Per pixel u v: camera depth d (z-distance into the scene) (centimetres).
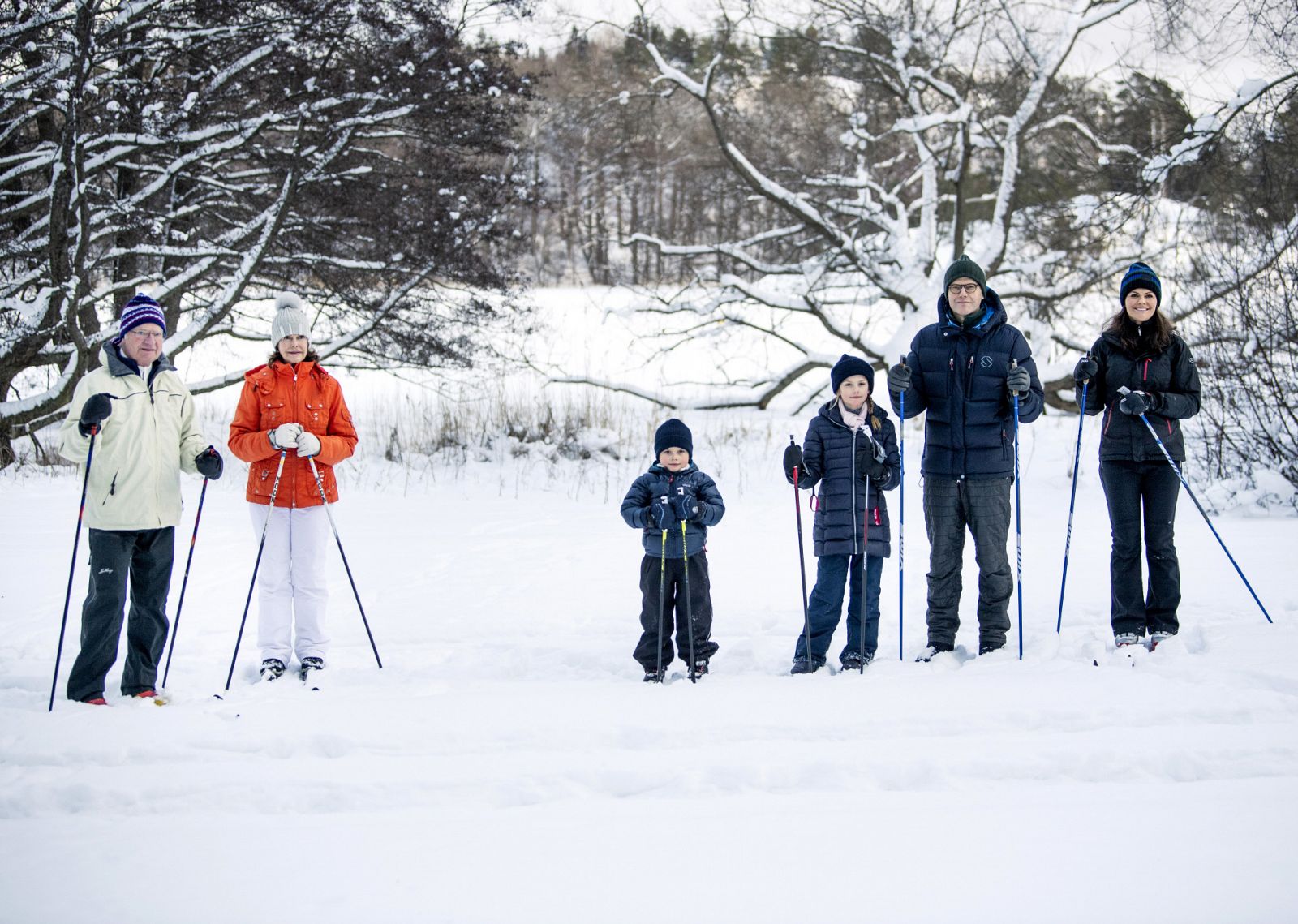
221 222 1559
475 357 1702
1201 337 1102
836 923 287
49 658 578
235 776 391
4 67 1238
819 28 1680
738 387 2059
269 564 562
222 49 1388
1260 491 984
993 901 297
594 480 1280
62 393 1241
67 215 1209
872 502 544
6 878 321
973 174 1895
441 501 1157
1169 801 359
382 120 1415
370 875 318
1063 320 1773
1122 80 1495
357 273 1538
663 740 427
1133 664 510
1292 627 558
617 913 294
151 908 302
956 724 434
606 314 1880
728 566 809
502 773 392
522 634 631
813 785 383
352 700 482
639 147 1841
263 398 567
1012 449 556
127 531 501
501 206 1583
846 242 1695
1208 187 1363
